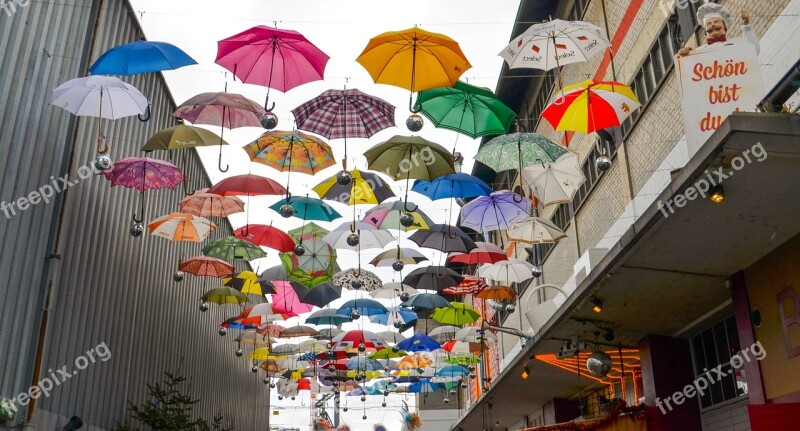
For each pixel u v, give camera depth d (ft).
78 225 38.32
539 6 58.70
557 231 39.32
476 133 29.50
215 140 31.55
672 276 30.89
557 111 27.94
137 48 26.61
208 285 67.31
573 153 33.60
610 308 35.37
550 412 64.59
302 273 45.03
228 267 42.98
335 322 53.06
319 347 60.64
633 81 44.09
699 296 33.19
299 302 50.55
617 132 46.42
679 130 36.60
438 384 82.02
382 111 30.73
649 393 39.06
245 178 33.71
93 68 26.55
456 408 135.03
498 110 29.12
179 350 58.29
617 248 28.43
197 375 64.28
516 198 37.55
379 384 83.71
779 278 27.09
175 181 35.81
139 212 47.88
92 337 40.50
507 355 80.59
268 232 39.55
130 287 46.70
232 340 81.20
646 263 29.60
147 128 48.62
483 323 49.34
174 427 45.34
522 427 79.20
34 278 33.83
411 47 26.07
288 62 27.61
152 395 47.98
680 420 37.91
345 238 41.37
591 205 52.54
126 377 45.78
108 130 42.14
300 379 79.66
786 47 25.68
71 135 36.99
